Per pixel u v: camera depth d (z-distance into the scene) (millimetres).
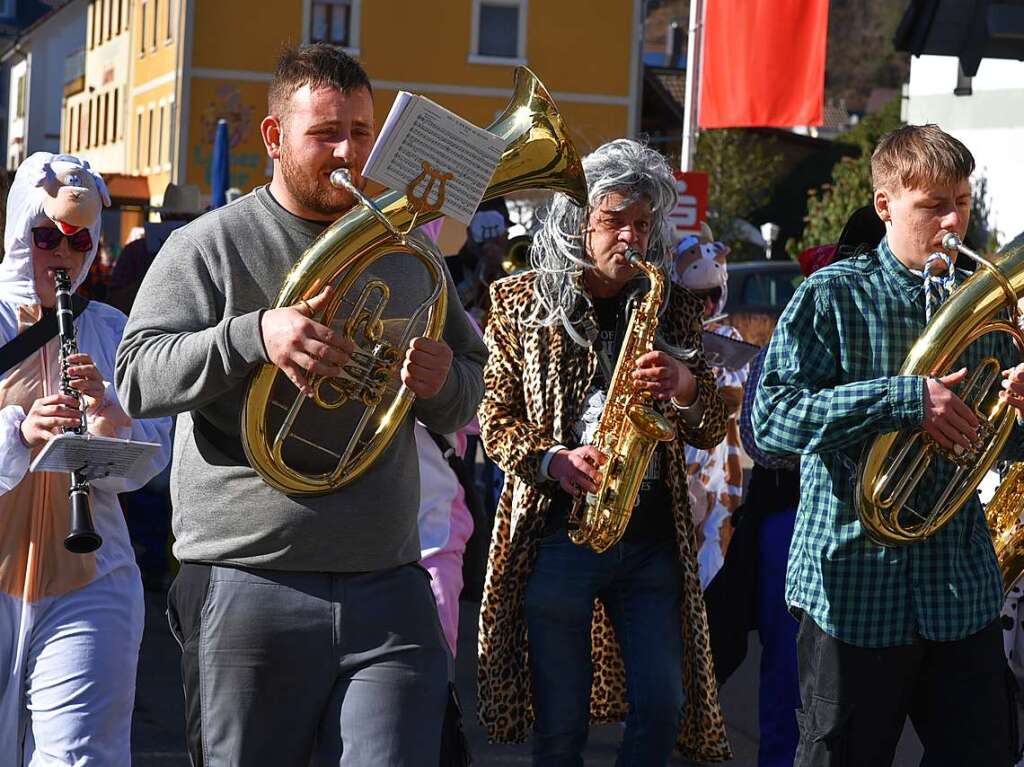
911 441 5641
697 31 18172
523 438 6328
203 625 5000
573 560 6332
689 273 9617
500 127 5488
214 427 5043
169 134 59375
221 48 52656
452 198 4824
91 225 5938
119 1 72250
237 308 5000
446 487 7609
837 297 5820
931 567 5727
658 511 6418
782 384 5805
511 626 6449
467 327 5574
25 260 5926
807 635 5871
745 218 46344
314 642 4969
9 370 5848
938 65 26406
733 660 7672
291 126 4996
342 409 5027
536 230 6656
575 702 6328
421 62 53688
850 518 5754
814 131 59375
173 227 14531
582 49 54375
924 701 5863
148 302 5016
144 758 8367
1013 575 6398
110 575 5766
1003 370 5918
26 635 5648
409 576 5148
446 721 5129
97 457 5371
